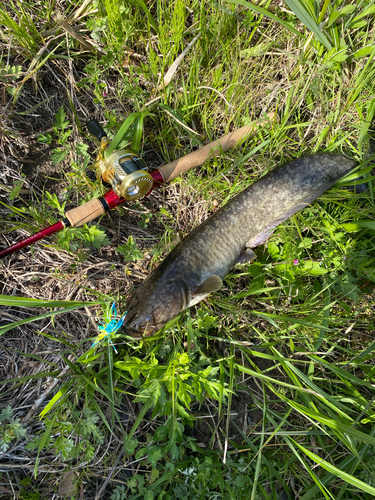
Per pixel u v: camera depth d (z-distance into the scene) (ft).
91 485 1.84
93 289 2.07
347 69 2.29
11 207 1.90
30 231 2.03
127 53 2.25
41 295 2.04
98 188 2.07
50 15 2.15
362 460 1.73
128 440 1.65
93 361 1.86
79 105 2.20
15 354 1.93
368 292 2.22
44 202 2.04
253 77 2.33
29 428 1.84
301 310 2.09
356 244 2.19
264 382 1.90
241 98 2.33
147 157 2.30
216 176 2.20
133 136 1.96
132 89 2.17
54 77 2.17
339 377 2.09
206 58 2.32
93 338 1.81
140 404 1.96
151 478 1.78
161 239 2.14
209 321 1.89
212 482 1.75
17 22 2.11
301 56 2.20
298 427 1.97
